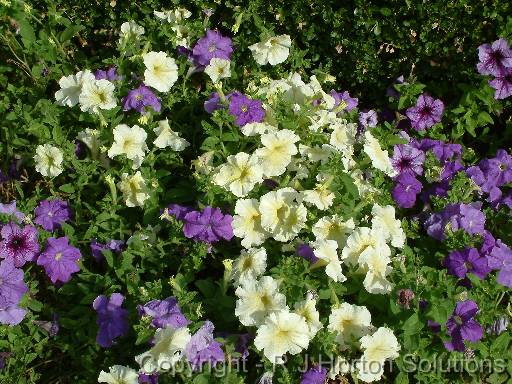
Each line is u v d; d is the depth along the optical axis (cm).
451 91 117
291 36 115
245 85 107
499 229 100
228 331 82
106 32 121
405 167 103
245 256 82
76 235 90
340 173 87
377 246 84
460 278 86
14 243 83
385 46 114
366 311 79
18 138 99
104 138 93
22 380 80
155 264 87
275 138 89
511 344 87
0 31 107
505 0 105
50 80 109
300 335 75
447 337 81
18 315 80
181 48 107
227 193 87
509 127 115
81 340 83
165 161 97
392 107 117
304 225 85
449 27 109
